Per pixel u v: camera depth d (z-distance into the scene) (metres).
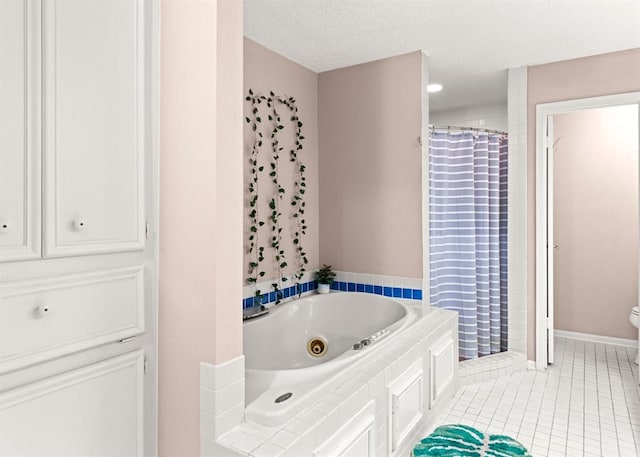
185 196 1.48
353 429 1.74
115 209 1.41
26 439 1.19
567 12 2.50
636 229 3.98
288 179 3.25
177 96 1.50
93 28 1.33
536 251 3.41
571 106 3.26
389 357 2.16
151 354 1.55
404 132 3.17
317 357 3.14
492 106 4.65
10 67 1.14
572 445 2.33
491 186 3.61
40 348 1.21
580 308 4.27
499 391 3.06
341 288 3.51
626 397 2.94
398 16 2.54
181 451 1.52
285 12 2.48
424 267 3.14
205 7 1.43
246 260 2.86
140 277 1.50
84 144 1.31
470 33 2.78
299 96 3.35
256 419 1.53
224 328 1.45
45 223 1.22
